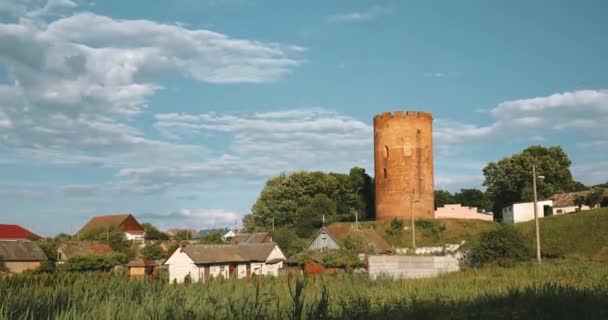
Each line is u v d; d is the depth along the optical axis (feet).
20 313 42.98
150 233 409.90
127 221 376.89
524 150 311.47
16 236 309.63
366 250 173.47
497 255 137.80
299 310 43.29
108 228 328.70
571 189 294.46
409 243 234.99
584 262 132.77
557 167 290.15
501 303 59.77
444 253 146.61
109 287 55.21
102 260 181.27
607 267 109.19
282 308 49.19
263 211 302.25
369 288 75.15
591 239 175.22
